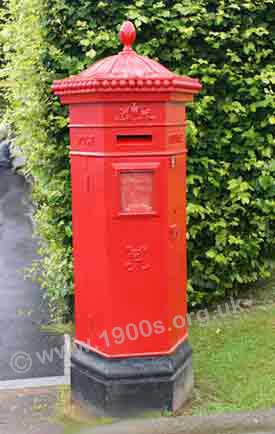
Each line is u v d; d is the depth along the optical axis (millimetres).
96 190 3020
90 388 3215
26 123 4555
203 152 4594
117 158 2936
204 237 4754
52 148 4387
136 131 2914
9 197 12039
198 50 4484
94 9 4195
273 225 4918
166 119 2936
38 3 4211
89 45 4250
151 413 3164
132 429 3041
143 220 3033
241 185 4543
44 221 4875
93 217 3074
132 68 2949
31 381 3719
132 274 3080
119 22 4246
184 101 3156
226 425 3066
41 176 4582
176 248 3197
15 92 4816
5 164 16906
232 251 4711
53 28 4250
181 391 3266
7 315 5090
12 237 8320
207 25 4395
